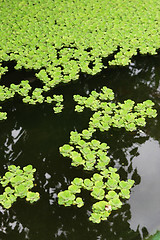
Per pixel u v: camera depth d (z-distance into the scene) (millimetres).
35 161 3799
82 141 3844
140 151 3879
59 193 3195
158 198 3262
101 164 3525
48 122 4402
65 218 3117
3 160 3848
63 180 3523
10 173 3490
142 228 2969
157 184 3428
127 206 3178
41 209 3219
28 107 4688
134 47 5883
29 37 6285
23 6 7719
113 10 7254
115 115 4266
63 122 4387
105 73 5355
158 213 3105
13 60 5836
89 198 3270
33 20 7012
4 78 5332
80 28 6578
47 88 4988
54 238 2953
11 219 3148
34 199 3258
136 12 7137
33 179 3449
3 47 5973
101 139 4047
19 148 4004
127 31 6344
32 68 5582
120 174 3564
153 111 4340
